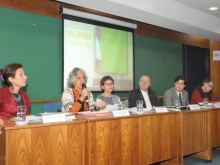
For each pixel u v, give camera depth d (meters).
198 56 6.88
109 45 4.62
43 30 3.70
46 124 1.79
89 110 2.74
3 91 2.35
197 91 4.38
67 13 3.90
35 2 3.60
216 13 5.41
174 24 4.95
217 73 7.00
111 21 4.55
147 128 2.51
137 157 2.40
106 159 2.14
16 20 3.41
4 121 1.91
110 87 3.27
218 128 3.58
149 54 5.47
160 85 5.73
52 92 3.78
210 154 3.33
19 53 3.43
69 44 3.98
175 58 6.16
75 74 2.81
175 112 2.83
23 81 2.39
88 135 2.03
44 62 3.70
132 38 5.04
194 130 3.11
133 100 3.52
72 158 1.93
